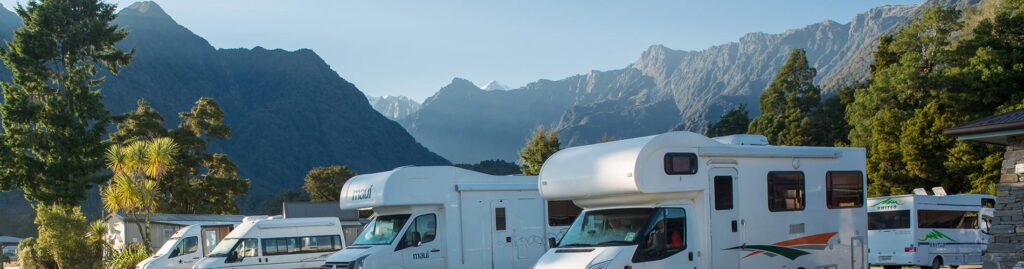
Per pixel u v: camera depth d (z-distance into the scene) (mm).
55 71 49625
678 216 11797
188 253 24688
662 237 11531
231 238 22312
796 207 12875
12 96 46000
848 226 13508
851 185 13680
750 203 12336
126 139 60594
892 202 22469
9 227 99375
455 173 16641
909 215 22031
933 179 34781
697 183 11812
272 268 22141
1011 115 11289
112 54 51375
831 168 13445
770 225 12508
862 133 40938
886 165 36531
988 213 23359
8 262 55031
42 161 45469
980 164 32438
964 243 22812
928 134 34375
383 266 15680
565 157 12719
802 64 66125
